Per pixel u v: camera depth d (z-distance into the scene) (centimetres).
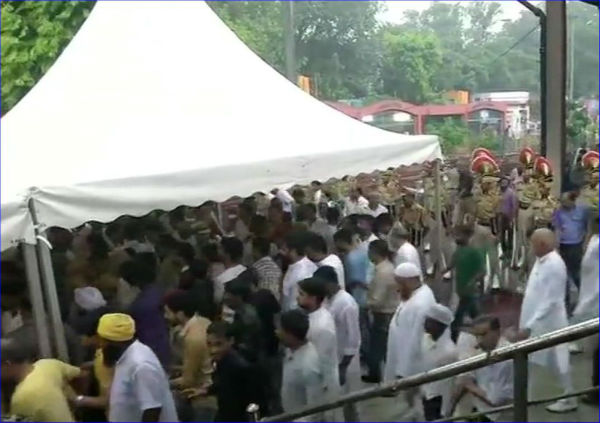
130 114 636
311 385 490
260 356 508
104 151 585
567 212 912
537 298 617
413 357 538
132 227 832
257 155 612
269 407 495
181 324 552
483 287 871
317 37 2194
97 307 584
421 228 1043
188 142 614
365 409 482
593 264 682
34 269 519
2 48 1681
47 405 432
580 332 319
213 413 514
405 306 553
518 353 331
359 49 2234
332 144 666
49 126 613
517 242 1029
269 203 958
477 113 2139
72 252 711
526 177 1129
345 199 1113
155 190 543
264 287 676
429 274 937
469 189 1113
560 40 1189
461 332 567
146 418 429
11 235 486
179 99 665
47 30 1650
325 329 501
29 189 494
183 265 704
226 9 2108
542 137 1224
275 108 697
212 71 705
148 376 432
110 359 442
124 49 691
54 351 528
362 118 2123
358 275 738
